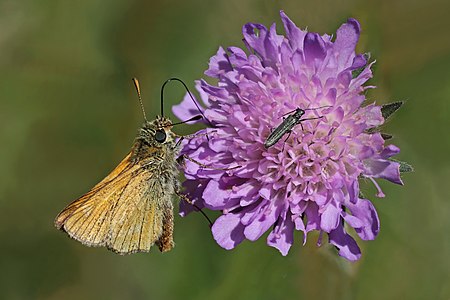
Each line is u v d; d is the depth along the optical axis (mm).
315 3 257
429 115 257
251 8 267
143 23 277
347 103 225
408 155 259
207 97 234
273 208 225
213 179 227
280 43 229
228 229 225
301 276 256
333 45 226
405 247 258
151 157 231
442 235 258
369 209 222
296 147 226
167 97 275
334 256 252
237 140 227
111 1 278
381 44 252
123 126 279
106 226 231
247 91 227
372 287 257
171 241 233
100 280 278
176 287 270
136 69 278
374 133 225
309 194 224
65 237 280
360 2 254
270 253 261
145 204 232
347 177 223
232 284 264
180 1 274
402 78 255
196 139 230
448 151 257
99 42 280
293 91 227
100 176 280
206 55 273
